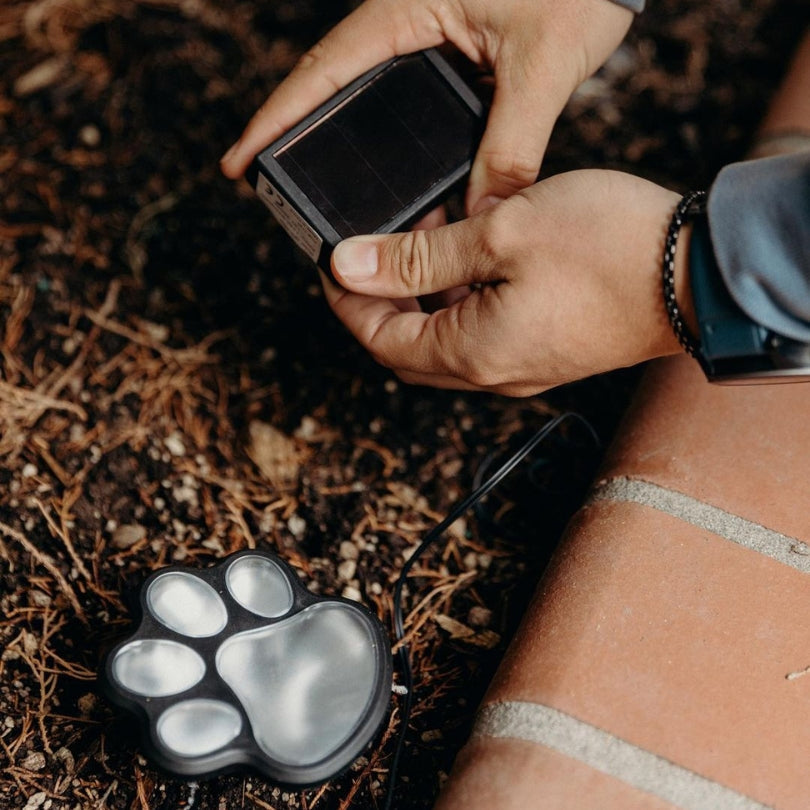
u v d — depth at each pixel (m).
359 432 0.74
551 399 0.75
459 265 0.65
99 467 0.72
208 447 0.73
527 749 0.61
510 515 0.71
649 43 0.86
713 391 0.68
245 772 0.61
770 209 0.59
